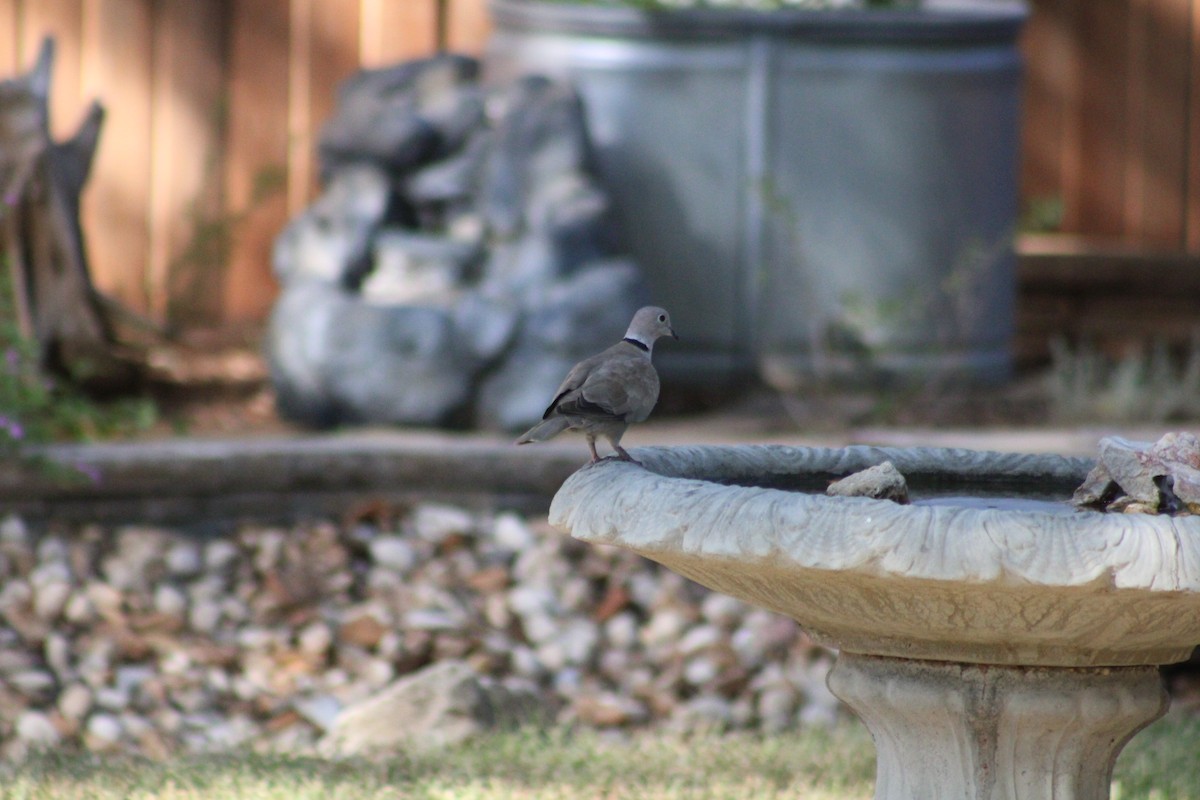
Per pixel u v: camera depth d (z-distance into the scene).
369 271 13.35
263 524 11.84
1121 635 5.43
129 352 13.60
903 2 14.88
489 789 8.20
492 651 10.58
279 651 10.51
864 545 5.07
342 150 13.65
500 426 12.83
